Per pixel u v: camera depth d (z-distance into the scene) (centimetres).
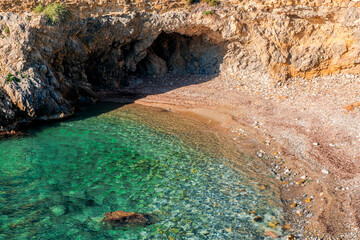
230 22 2950
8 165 1675
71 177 1584
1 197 1383
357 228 1207
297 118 2319
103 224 1241
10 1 2486
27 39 2325
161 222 1270
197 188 1520
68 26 2666
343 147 1870
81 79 2955
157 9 2958
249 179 1612
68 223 1239
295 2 2714
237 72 3244
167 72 3594
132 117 2514
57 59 2680
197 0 3042
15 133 2119
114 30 2908
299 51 2894
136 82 3375
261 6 2842
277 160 1820
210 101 2822
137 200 1412
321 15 2672
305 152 1859
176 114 2606
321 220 1273
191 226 1250
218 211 1348
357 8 2556
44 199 1387
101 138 2083
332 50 2783
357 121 2094
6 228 1193
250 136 2158
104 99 2977
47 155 1809
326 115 2267
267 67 2991
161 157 1839
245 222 1278
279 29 2842
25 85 2236
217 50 3319
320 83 2811
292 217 1312
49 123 2331
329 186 1511
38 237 1155
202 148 1975
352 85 2633
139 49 3183
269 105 2616
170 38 3494
